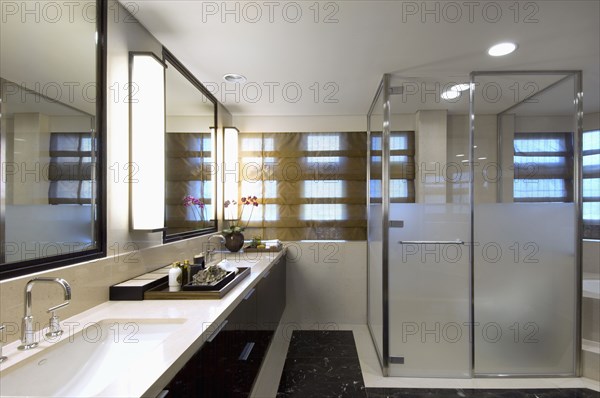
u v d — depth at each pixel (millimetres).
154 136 1702
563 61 2184
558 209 2389
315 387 2244
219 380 1243
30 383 906
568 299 2371
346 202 3395
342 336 3152
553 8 1583
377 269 2754
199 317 1211
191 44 1939
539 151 2404
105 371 1043
